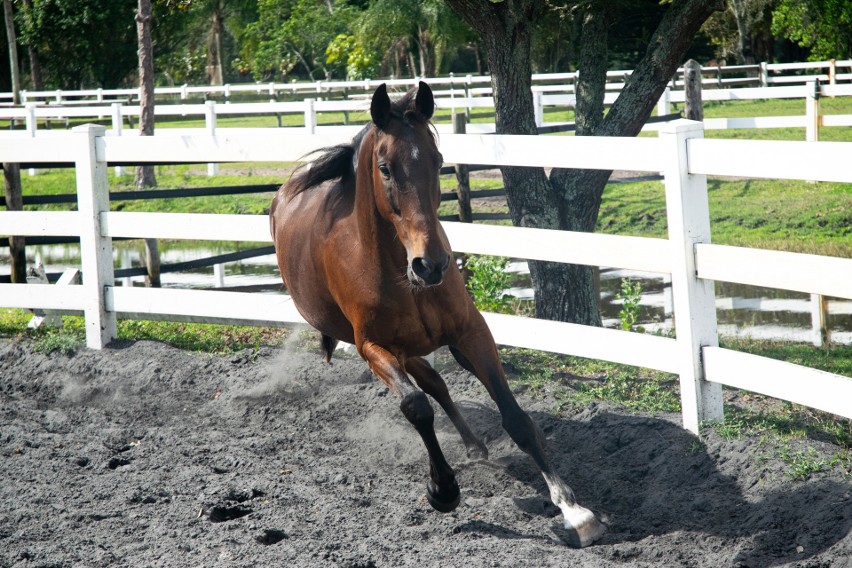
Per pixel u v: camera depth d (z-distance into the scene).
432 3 34.34
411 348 4.60
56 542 4.23
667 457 4.92
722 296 11.32
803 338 8.95
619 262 5.43
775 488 4.30
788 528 3.99
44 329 8.35
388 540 4.18
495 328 6.26
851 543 3.66
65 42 37.94
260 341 8.04
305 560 3.94
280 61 46.53
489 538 4.22
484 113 24.08
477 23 7.52
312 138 6.95
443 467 4.41
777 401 5.71
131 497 4.76
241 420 6.29
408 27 36.03
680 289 5.10
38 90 37.72
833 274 4.31
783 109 23.45
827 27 28.47
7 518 4.52
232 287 10.02
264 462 5.39
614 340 5.57
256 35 46.72
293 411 6.36
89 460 5.46
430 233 3.79
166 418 6.44
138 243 16.72
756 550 3.87
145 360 7.33
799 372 4.54
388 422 5.96
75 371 7.34
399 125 3.96
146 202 16.95
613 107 7.55
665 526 4.30
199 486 4.96
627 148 5.31
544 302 7.72
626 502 4.65
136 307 7.71
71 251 16.34
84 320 8.96
